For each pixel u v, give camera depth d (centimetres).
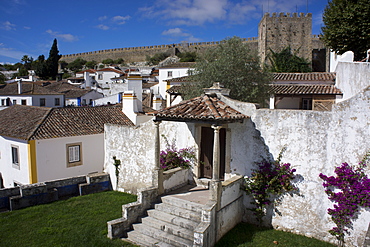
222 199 945
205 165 1202
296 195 981
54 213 1197
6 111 2119
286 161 995
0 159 1809
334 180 906
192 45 8381
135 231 995
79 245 936
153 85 4750
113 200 1341
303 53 4541
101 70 7000
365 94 870
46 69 8344
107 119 1872
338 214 899
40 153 1531
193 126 1198
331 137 923
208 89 1148
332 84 2005
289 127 988
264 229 1019
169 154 1213
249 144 1059
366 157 869
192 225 923
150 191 1066
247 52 1800
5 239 980
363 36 1980
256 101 1756
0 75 7231
